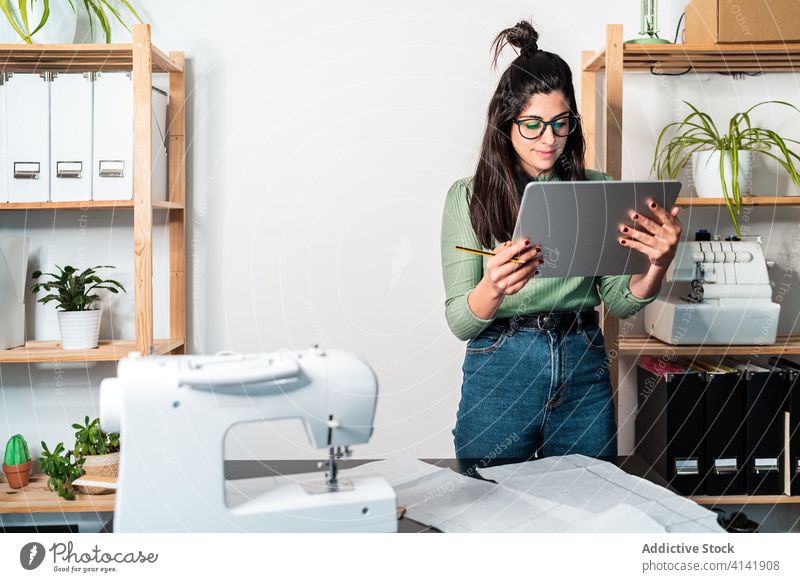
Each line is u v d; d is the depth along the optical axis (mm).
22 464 2111
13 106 2072
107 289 2275
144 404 870
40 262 2295
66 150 2084
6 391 2307
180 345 2260
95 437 2051
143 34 1951
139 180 1965
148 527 876
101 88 2084
